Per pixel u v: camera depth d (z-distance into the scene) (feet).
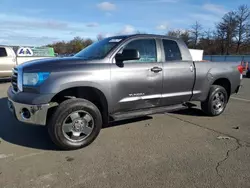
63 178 9.22
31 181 8.97
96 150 11.82
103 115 13.14
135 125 15.85
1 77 37.40
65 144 11.44
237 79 18.83
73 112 11.48
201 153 11.62
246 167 10.27
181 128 15.40
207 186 8.82
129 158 10.98
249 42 184.34
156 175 9.53
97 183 8.91
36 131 14.37
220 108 18.37
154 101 14.44
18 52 42.57
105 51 13.16
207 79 16.75
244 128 15.61
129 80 13.03
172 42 15.39
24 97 11.05
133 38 13.65
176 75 14.97
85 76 11.65
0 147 12.01
